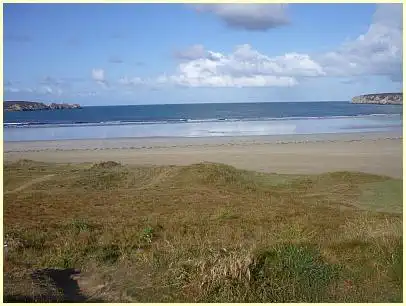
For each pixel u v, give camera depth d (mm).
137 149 40000
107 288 7000
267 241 8547
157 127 68750
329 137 48562
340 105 163000
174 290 6727
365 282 6707
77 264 8219
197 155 35562
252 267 6898
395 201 17734
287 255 7230
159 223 12023
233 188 20641
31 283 7121
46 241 9938
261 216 13312
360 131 56562
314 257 7250
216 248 8312
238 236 10023
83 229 11133
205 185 21125
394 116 88500
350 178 22719
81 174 24938
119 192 20016
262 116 96688
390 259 7207
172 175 23219
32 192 20125
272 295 6348
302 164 30172
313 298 6258
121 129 65250
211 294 6473
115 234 10461
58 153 37688
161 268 7605
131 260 8242
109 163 28547
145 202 16750
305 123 72812
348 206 16719
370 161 31094
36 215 13953
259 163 30812
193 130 62062
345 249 7914
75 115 112625
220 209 14383
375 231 8977
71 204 16297
